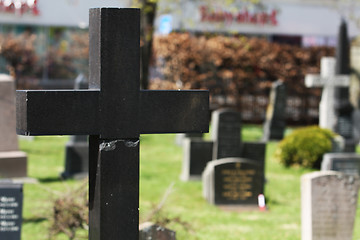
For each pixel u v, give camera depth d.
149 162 20.06
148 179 17.31
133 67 4.77
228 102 31.67
